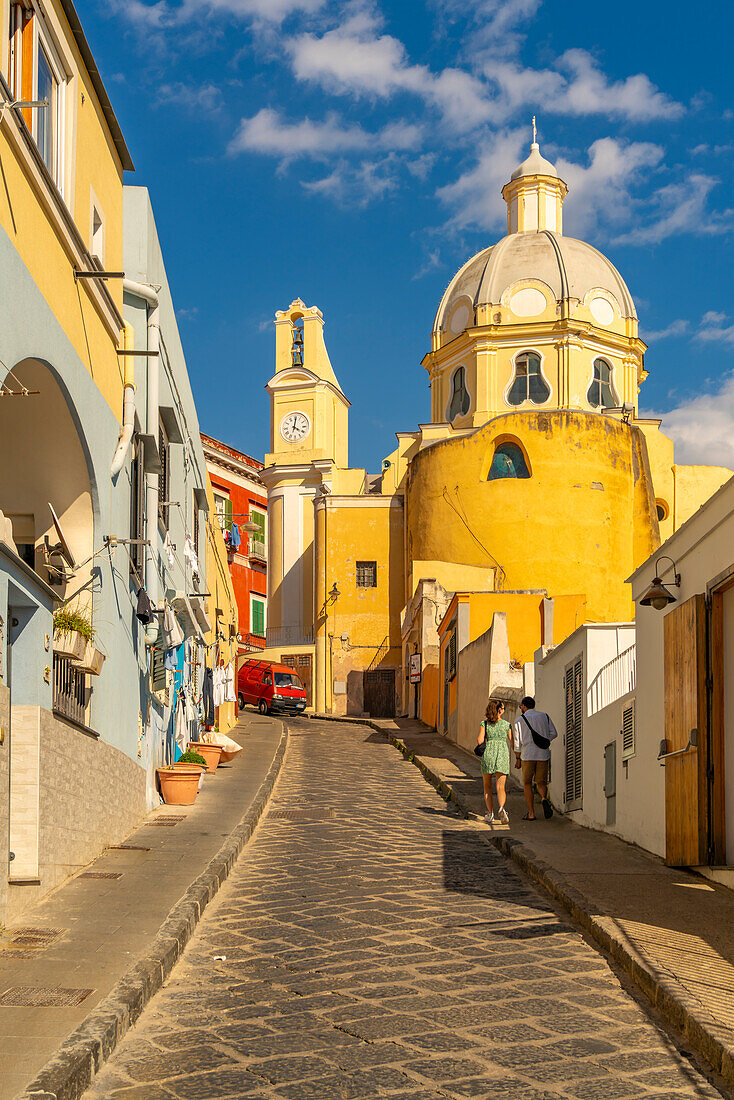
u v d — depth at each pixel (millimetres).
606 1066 5445
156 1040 5812
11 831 8156
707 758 9719
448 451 40156
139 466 13195
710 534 9766
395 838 13258
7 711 7434
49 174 8320
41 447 10070
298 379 51906
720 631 9773
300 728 34094
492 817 14617
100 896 8672
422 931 8305
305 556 49781
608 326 44125
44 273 8594
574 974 7070
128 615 12305
